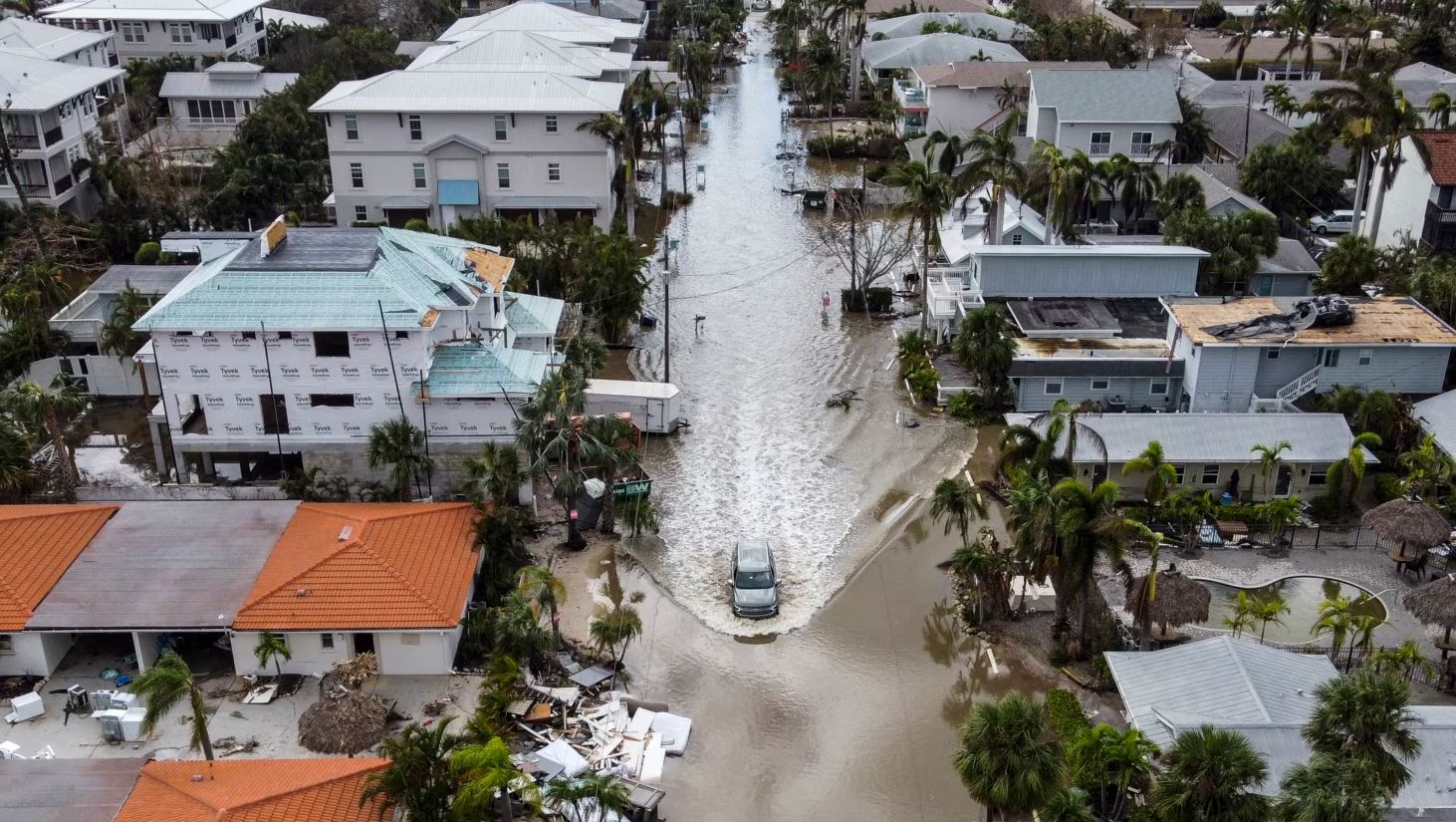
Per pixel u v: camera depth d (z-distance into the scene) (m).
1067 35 133.62
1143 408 64.31
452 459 54.97
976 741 33.41
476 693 42.56
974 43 136.50
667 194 107.81
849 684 44.69
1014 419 60.50
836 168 117.44
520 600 43.69
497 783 32.44
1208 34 160.12
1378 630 46.91
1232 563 51.88
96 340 66.62
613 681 44.16
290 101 105.75
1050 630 47.38
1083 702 42.78
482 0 171.38
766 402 68.50
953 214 88.75
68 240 83.00
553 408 51.28
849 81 146.38
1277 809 31.31
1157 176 86.69
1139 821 34.22
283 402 53.91
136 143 108.38
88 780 34.88
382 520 47.25
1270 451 54.41
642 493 56.09
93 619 42.66
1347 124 82.50
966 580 50.53
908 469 60.41
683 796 38.84
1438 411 58.81
